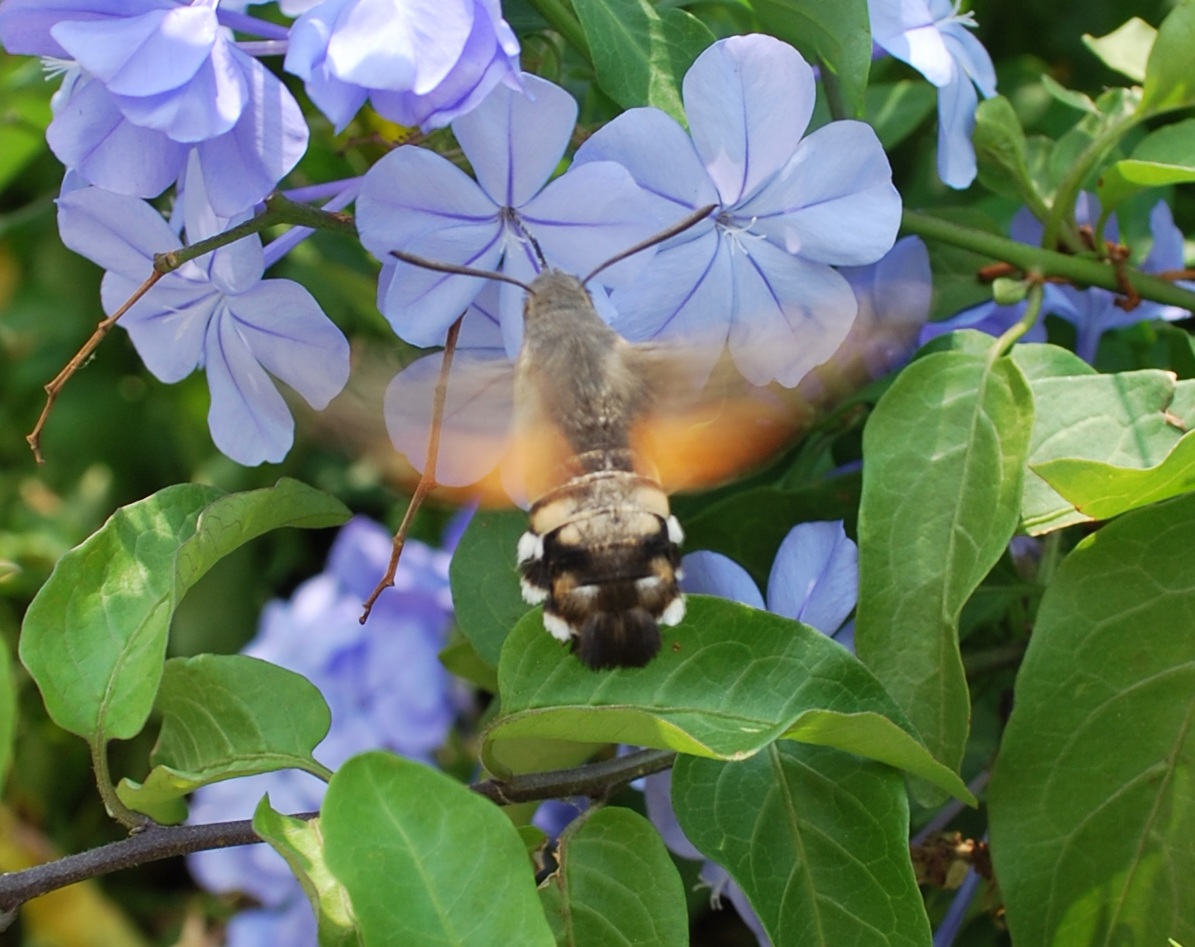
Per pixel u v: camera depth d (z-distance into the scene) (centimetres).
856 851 32
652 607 31
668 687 32
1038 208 35
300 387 33
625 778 32
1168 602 32
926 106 38
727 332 33
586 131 35
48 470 44
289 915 39
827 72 35
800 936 31
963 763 36
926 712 32
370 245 32
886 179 33
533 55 35
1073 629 32
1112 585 32
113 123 32
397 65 31
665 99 33
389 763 30
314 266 39
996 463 32
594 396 32
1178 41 34
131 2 32
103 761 32
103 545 32
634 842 32
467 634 33
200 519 32
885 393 33
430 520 41
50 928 42
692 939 39
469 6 31
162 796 32
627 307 33
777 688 32
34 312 44
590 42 33
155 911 43
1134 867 32
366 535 39
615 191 32
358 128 37
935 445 33
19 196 44
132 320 34
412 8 31
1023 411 33
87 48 31
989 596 35
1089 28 40
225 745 32
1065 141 36
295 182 37
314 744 32
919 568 32
